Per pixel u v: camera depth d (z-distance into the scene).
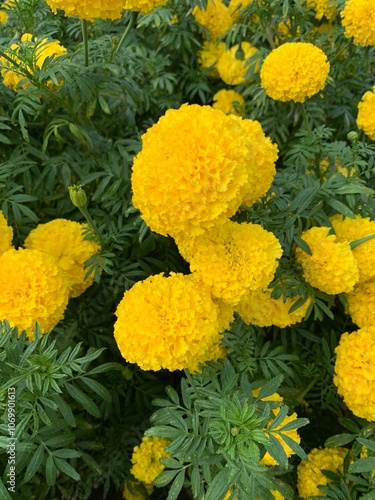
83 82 0.50
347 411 0.53
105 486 0.53
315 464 0.45
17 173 0.53
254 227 0.39
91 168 0.57
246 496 0.34
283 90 0.54
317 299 0.45
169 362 0.35
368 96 0.58
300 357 0.51
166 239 0.54
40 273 0.42
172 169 0.34
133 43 0.73
